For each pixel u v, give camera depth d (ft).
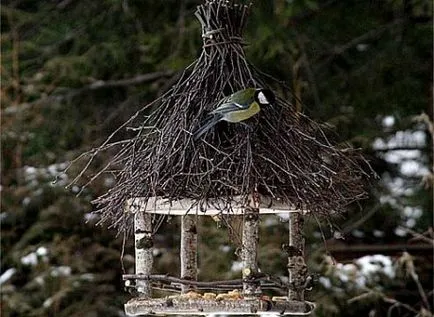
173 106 19.53
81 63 42.88
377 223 41.39
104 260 40.96
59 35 44.14
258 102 18.03
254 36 39.75
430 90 41.37
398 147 42.93
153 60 41.73
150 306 18.39
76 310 39.81
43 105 43.14
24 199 41.65
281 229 38.29
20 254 40.47
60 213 40.88
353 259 39.09
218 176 18.02
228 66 19.36
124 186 19.08
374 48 43.06
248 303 17.95
